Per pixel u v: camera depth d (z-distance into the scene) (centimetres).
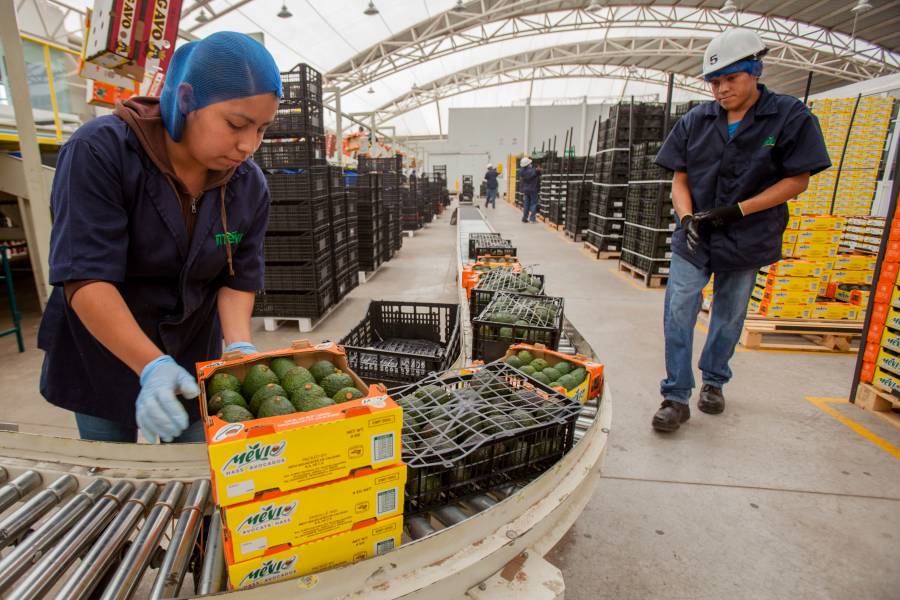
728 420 297
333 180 538
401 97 3003
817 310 434
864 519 211
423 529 125
